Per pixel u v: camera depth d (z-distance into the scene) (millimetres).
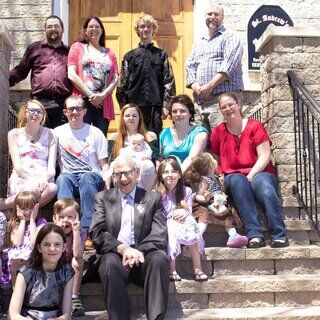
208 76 5449
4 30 4758
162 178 4172
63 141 4590
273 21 7125
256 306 3908
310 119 4969
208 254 4172
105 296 3482
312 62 5027
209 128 5418
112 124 7234
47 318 3260
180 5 7422
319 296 3963
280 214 4371
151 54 5699
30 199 3840
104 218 3848
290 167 4910
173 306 3861
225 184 4598
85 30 5465
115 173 3879
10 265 3758
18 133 4523
